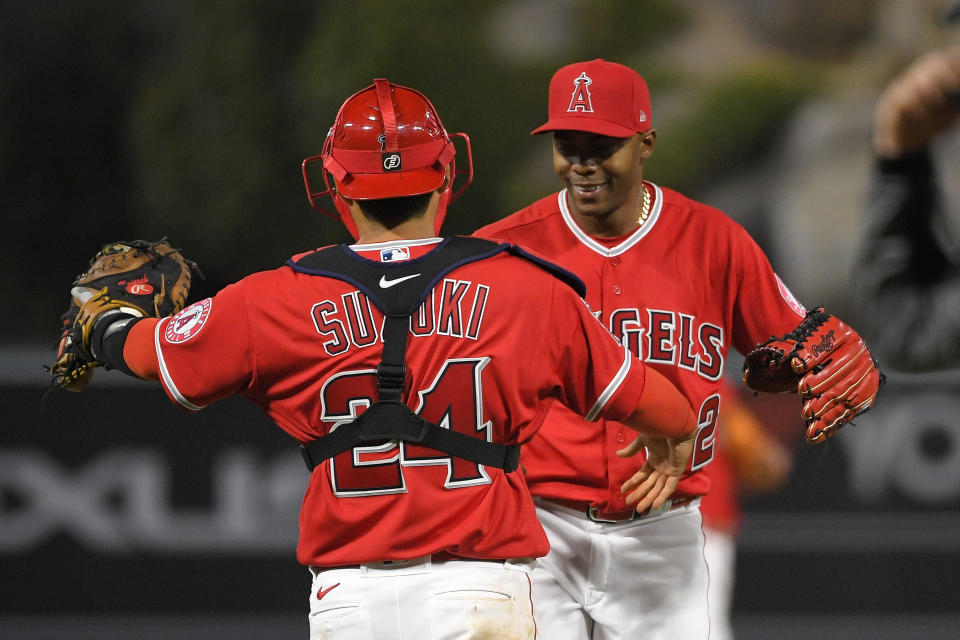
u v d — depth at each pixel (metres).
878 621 19.72
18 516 20.22
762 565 19.92
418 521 7.79
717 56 53.22
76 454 20.28
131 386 20.36
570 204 10.98
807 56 53.50
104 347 8.39
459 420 7.81
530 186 50.44
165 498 20.30
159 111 53.47
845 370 9.06
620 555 10.81
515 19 53.69
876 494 19.84
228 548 20.27
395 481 7.79
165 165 53.12
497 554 7.99
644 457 10.52
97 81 55.41
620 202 10.39
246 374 8.03
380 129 8.15
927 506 19.77
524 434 8.14
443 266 7.97
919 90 5.89
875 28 52.44
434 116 8.41
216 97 53.25
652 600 10.95
